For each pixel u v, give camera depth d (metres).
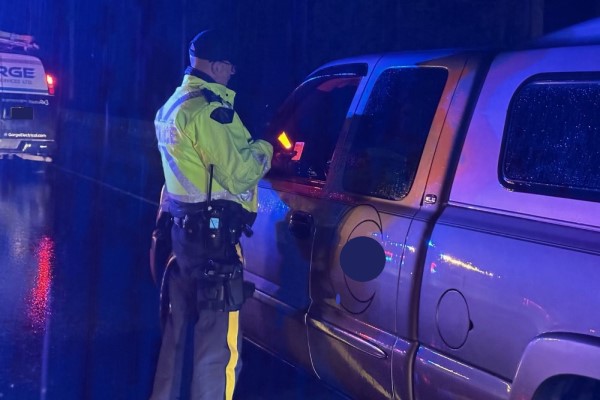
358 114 4.57
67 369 5.50
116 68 24.80
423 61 4.25
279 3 17.86
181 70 21.72
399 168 4.12
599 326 2.97
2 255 8.67
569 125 3.39
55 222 10.61
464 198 3.70
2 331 6.22
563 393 3.19
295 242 4.64
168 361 4.43
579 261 3.08
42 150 14.58
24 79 14.21
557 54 3.52
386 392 4.00
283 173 5.16
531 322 3.21
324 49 16.95
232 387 4.26
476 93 3.84
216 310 4.08
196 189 4.05
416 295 3.75
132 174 15.47
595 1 11.85
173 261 4.37
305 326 4.53
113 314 6.72
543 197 3.37
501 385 3.35
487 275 3.40
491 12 13.03
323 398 5.12
